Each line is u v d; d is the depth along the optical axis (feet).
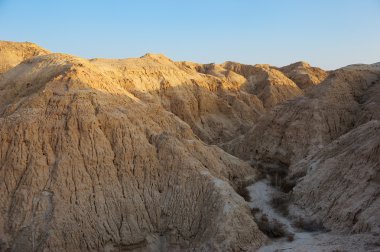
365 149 107.65
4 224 97.25
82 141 109.70
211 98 219.82
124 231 99.91
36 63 145.48
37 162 104.42
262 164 153.28
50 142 109.40
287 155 149.18
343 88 164.96
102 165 108.17
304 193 114.93
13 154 105.29
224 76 281.95
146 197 107.45
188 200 104.68
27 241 94.02
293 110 161.68
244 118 223.92
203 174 108.58
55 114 112.88
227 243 90.84
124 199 104.99
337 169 111.55
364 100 163.32
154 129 126.52
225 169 128.36
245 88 279.69
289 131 153.79
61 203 99.04
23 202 98.94
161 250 101.35
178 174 110.52
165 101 198.59
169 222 103.65
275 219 109.70
